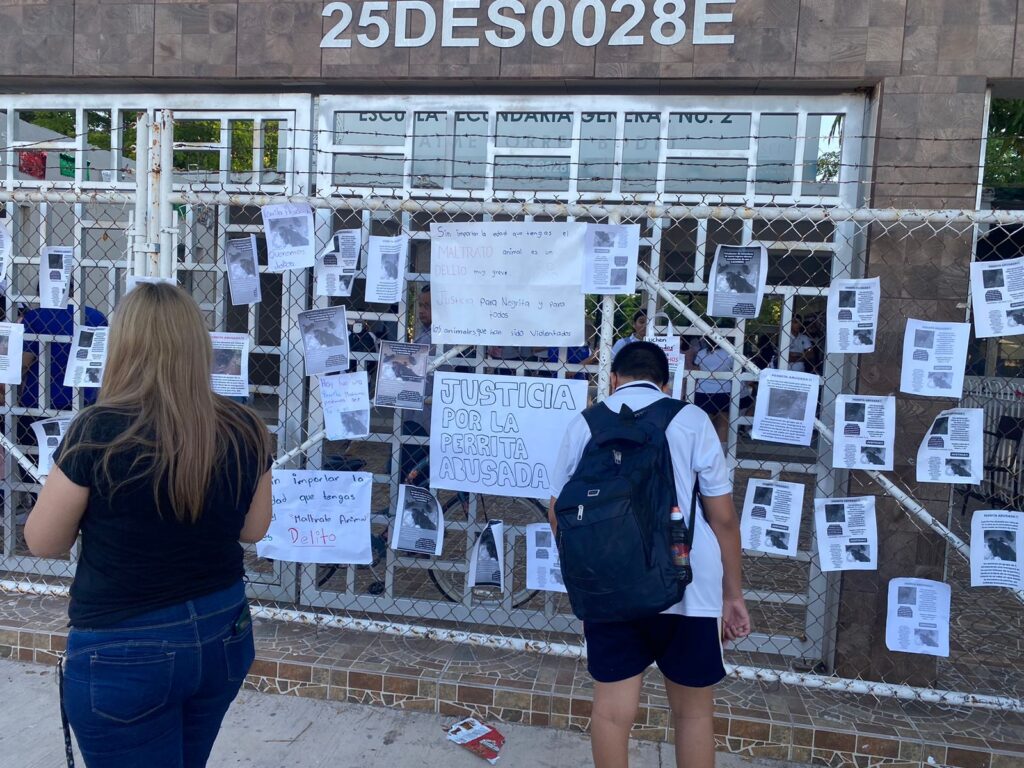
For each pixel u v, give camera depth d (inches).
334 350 147.5
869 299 131.1
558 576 146.9
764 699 142.3
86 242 196.9
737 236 162.7
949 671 159.5
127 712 75.4
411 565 175.6
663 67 149.7
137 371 77.1
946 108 140.8
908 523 144.2
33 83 173.8
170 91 172.9
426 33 156.0
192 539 77.5
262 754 130.7
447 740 135.9
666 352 143.3
